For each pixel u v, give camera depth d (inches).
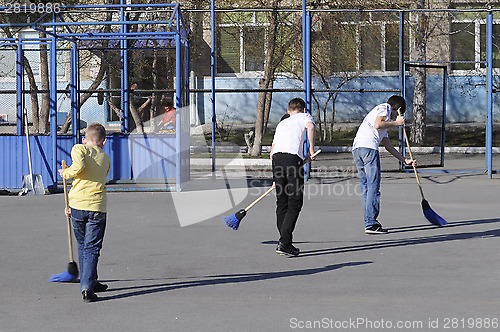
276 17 1542.8
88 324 482.6
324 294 549.3
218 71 2108.8
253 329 469.1
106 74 1675.7
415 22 1861.5
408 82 2046.0
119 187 1136.8
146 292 559.8
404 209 946.7
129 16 1462.8
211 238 767.7
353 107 2091.5
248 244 737.0
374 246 722.2
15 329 473.7
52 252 706.2
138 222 868.6
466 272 612.4
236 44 2098.9
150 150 1173.1
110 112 1973.4
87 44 1514.5
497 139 1911.9
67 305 527.2
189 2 1598.2
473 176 1286.9
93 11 1288.1
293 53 1743.4
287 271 623.5
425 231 796.6
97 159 546.6
